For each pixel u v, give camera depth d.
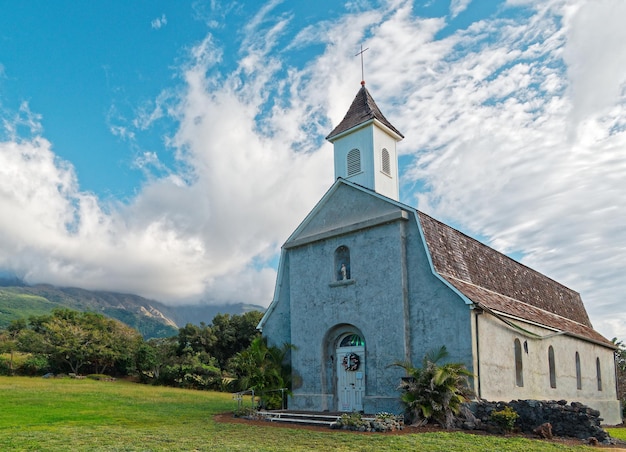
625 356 35.72
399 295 18.92
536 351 21.73
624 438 18.58
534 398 20.61
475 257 22.47
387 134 23.92
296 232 23.48
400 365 17.55
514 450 12.27
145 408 22.61
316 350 21.30
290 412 19.83
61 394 27.78
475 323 17.55
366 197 21.30
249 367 21.83
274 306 24.53
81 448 11.85
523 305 23.77
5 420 17.50
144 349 47.75
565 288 33.09
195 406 24.28
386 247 19.75
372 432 15.12
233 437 13.98
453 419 16.06
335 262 21.62
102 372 50.16
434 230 20.09
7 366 47.09
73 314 57.94
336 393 20.78
